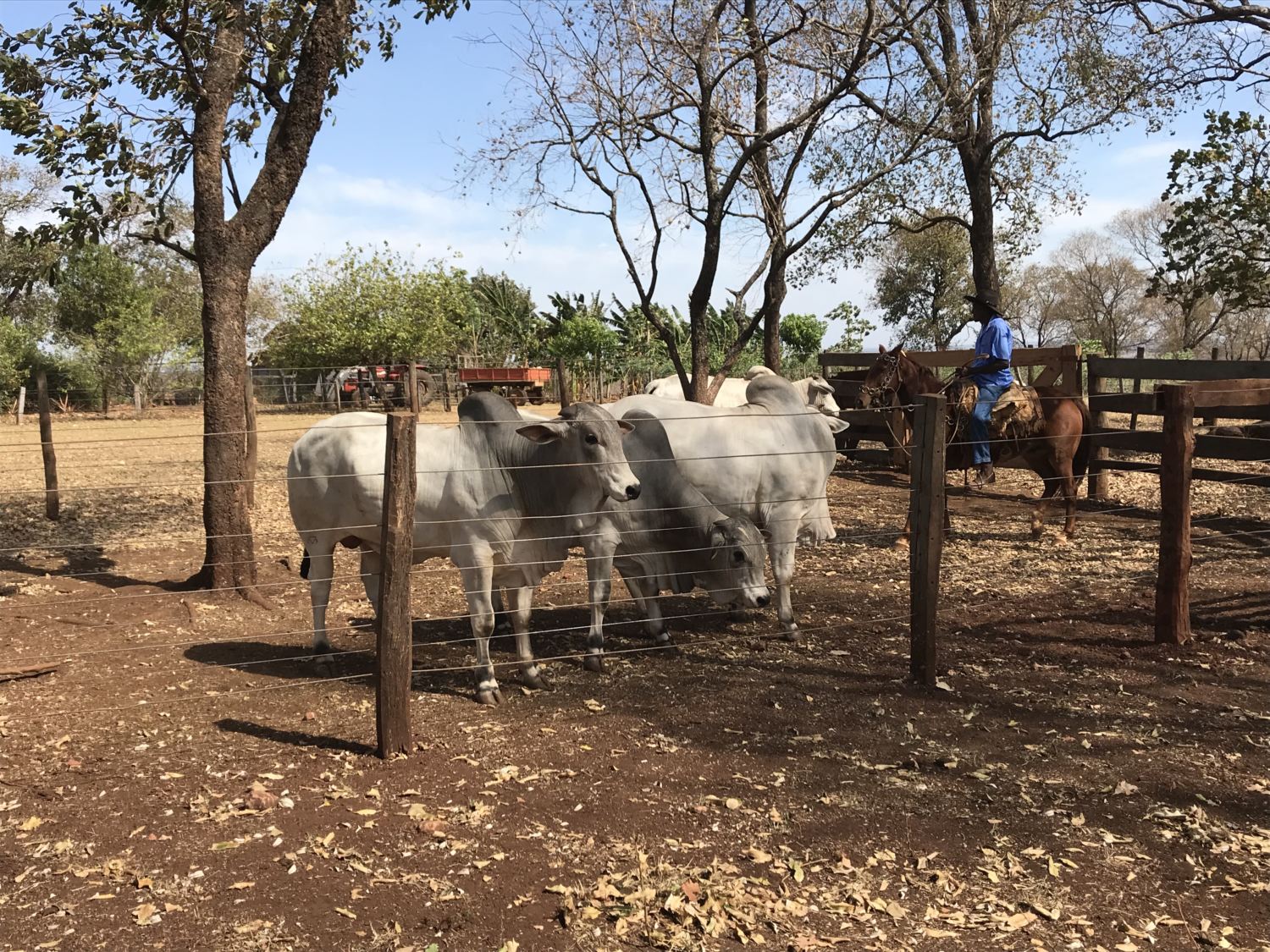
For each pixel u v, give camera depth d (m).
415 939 2.86
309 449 5.42
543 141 10.15
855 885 3.16
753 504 6.14
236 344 7.24
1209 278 11.43
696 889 3.11
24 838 3.46
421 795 3.83
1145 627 6.12
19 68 6.96
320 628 5.60
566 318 33.56
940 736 4.46
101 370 29.19
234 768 4.08
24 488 12.02
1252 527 9.07
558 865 3.29
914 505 5.11
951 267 35.41
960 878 3.22
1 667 5.27
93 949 2.79
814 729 4.57
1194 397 5.52
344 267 30.86
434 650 5.84
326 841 3.43
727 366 10.60
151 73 7.31
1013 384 9.07
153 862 3.28
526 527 5.05
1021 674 5.33
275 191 7.35
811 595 7.21
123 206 7.42
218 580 7.16
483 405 5.00
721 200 9.73
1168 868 3.28
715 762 4.19
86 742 4.35
